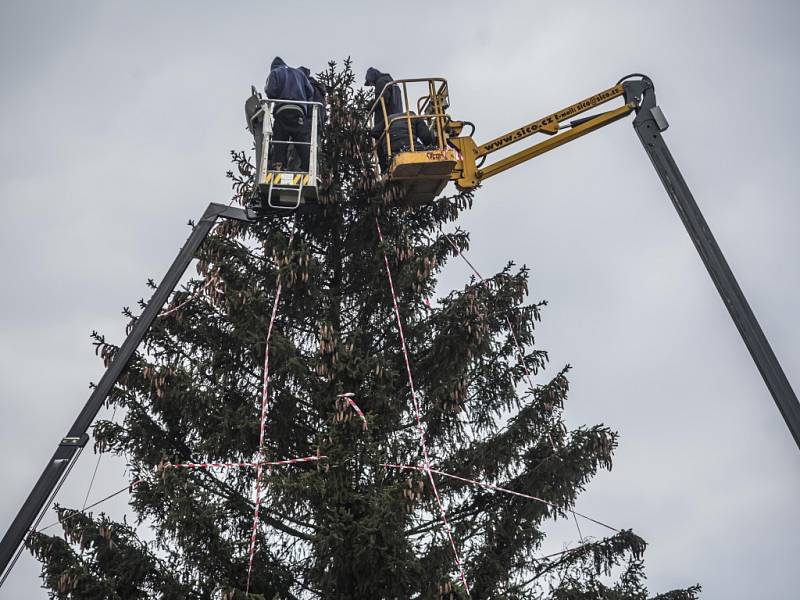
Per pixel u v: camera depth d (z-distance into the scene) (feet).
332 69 48.88
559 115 50.72
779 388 41.11
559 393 46.42
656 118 49.55
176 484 41.57
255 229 50.21
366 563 40.81
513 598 43.88
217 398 44.57
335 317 48.16
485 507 47.03
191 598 41.60
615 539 46.03
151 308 43.55
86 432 40.57
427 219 51.37
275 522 45.37
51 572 42.32
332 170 48.62
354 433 42.96
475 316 45.16
